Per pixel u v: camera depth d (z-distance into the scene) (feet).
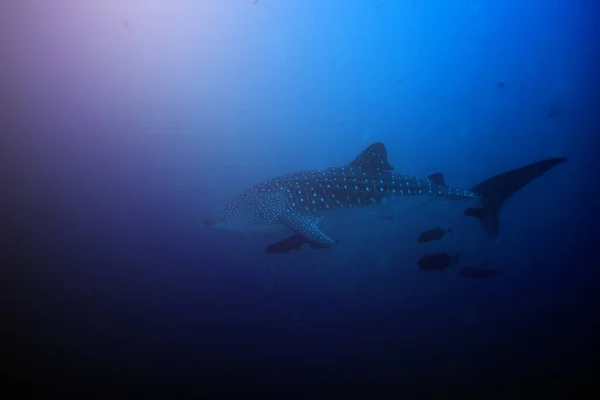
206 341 23.20
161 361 21.40
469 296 29.55
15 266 29.22
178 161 58.95
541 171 20.98
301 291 28.89
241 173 57.21
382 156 21.61
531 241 36.37
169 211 40.19
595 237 36.55
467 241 35.19
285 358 22.38
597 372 21.53
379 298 28.66
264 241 33.76
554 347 24.07
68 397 18.79
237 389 19.92
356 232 36.52
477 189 21.75
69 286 27.40
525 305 28.48
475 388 21.03
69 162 53.42
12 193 42.16
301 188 21.29
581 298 28.84
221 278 29.58
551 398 20.06
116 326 23.93
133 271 29.63
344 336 24.61
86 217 37.73
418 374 21.97
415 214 38.70
